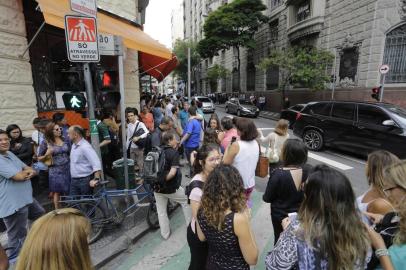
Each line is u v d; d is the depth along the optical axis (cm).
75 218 131
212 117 614
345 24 1556
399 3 1262
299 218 155
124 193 403
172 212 477
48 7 418
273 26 2441
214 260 189
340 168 744
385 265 158
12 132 422
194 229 239
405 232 161
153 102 1260
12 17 472
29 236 125
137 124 607
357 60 1485
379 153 229
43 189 474
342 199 145
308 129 975
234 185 182
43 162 399
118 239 382
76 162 387
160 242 389
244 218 178
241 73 3180
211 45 2878
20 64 489
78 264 123
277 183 260
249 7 2520
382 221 188
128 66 889
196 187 255
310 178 156
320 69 1620
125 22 827
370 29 1379
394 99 1312
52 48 620
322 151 945
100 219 384
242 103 2200
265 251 362
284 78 1938
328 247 141
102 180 402
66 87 656
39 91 581
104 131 541
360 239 144
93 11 364
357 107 835
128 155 624
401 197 189
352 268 139
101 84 532
